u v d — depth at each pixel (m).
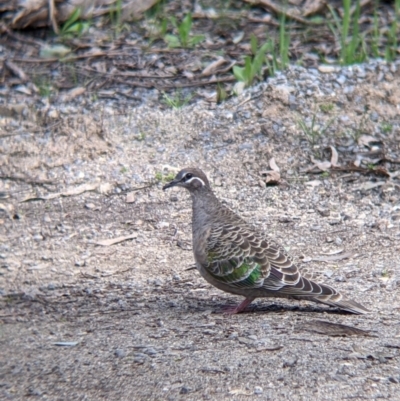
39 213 13.15
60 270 11.54
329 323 9.52
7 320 9.92
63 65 16.92
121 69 16.84
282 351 8.74
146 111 15.48
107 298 10.62
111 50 17.42
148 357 8.68
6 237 12.49
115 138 14.88
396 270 11.31
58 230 12.69
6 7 17.73
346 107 15.42
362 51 16.92
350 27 18.81
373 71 16.06
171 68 16.92
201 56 17.31
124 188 13.79
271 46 16.69
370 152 14.64
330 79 15.86
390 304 10.22
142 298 10.62
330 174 14.23
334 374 8.23
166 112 15.48
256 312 10.13
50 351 8.95
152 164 14.33
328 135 14.88
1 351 8.98
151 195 13.66
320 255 11.90
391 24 18.91
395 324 9.52
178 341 9.09
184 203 13.50
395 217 13.03
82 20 18.27
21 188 13.81
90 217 13.05
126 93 16.12
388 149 14.75
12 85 16.25
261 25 18.59
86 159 14.47
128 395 7.94
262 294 9.95
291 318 9.81
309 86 15.66
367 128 15.06
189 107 15.59
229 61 17.16
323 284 10.03
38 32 17.80
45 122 15.17
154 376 8.27
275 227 12.78
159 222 12.93
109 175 14.06
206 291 10.93
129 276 11.35
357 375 8.23
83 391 8.04
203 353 8.74
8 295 10.73
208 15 18.83
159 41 17.83
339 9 19.41
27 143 14.66
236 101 15.64
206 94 16.08
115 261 11.81
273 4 19.09
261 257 9.91
